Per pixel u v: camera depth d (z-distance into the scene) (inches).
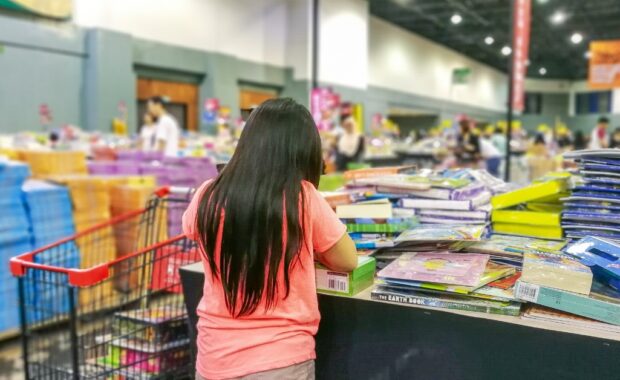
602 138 424.2
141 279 95.2
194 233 60.0
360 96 604.1
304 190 56.7
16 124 311.0
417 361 62.1
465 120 366.3
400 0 604.1
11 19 305.6
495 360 58.0
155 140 267.0
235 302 55.9
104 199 163.9
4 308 139.1
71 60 340.8
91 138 283.6
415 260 68.3
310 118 58.3
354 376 65.7
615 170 69.8
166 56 401.7
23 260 93.5
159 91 413.1
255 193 54.2
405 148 478.0
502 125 580.7
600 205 72.3
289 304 57.1
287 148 55.8
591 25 748.0
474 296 60.1
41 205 149.4
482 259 67.6
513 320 57.2
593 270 63.4
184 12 416.2
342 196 79.8
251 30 486.3
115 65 358.3
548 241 74.7
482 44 887.7
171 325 90.8
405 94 761.6
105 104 352.5
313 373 59.3
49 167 183.6
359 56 601.3
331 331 66.4
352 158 297.4
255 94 507.5
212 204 56.2
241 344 55.7
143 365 89.8
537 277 58.6
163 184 210.5
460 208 77.4
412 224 76.7
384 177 88.6
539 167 387.5
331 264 61.4
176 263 90.1
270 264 54.3
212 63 441.1
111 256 161.6
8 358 136.1
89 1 347.6
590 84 547.2
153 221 107.3
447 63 904.9
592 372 53.4
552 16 681.0
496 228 81.2
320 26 534.3
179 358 91.7
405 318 62.1
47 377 96.3
